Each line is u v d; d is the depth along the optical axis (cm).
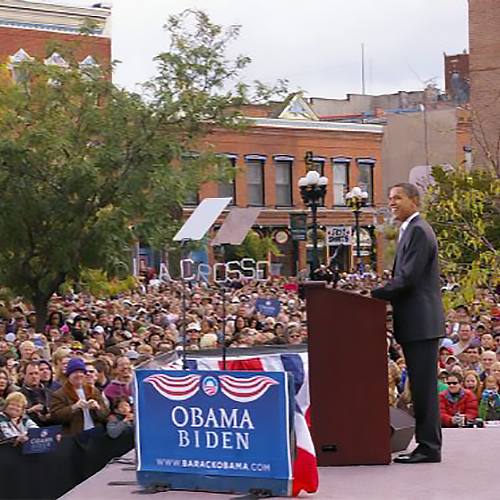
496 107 4300
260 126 5409
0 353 1391
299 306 2462
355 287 2286
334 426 771
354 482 724
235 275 3647
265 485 701
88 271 2364
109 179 1938
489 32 4391
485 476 736
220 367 897
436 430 783
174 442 730
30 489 902
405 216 775
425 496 684
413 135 6231
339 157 5725
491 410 1169
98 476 788
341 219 5697
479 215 1511
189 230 845
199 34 2034
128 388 1012
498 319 1794
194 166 2050
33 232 1945
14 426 911
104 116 1939
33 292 2017
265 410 703
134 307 2470
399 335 783
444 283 1764
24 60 1986
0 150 1858
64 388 974
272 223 5459
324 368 771
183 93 1984
